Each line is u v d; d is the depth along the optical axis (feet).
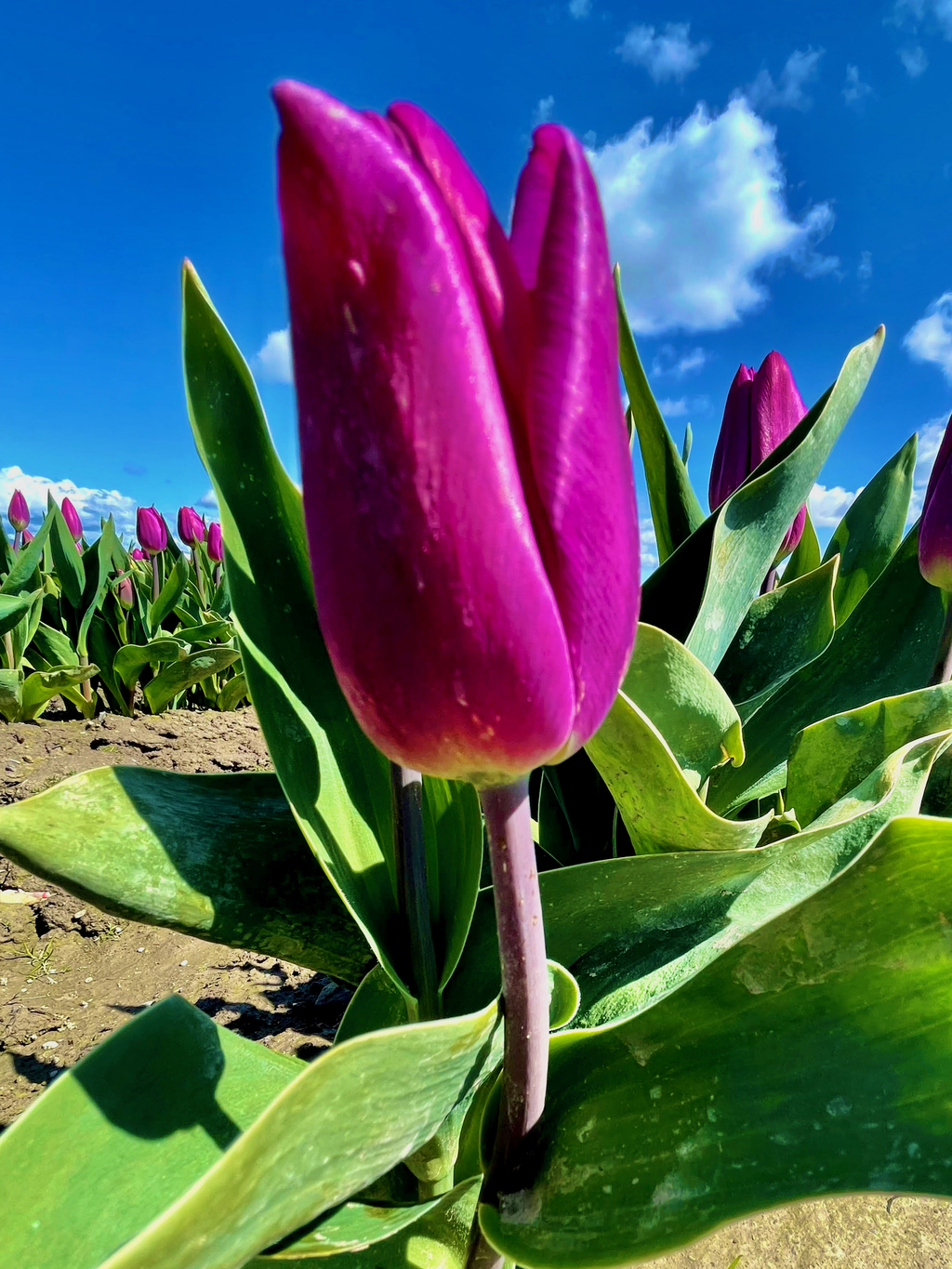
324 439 0.26
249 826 0.53
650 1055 0.38
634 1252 0.32
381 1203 0.40
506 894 0.33
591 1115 0.38
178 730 2.56
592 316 0.27
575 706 0.29
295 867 0.52
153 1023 0.37
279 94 0.22
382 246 0.23
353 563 0.26
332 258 0.24
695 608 0.77
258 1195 0.27
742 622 0.88
